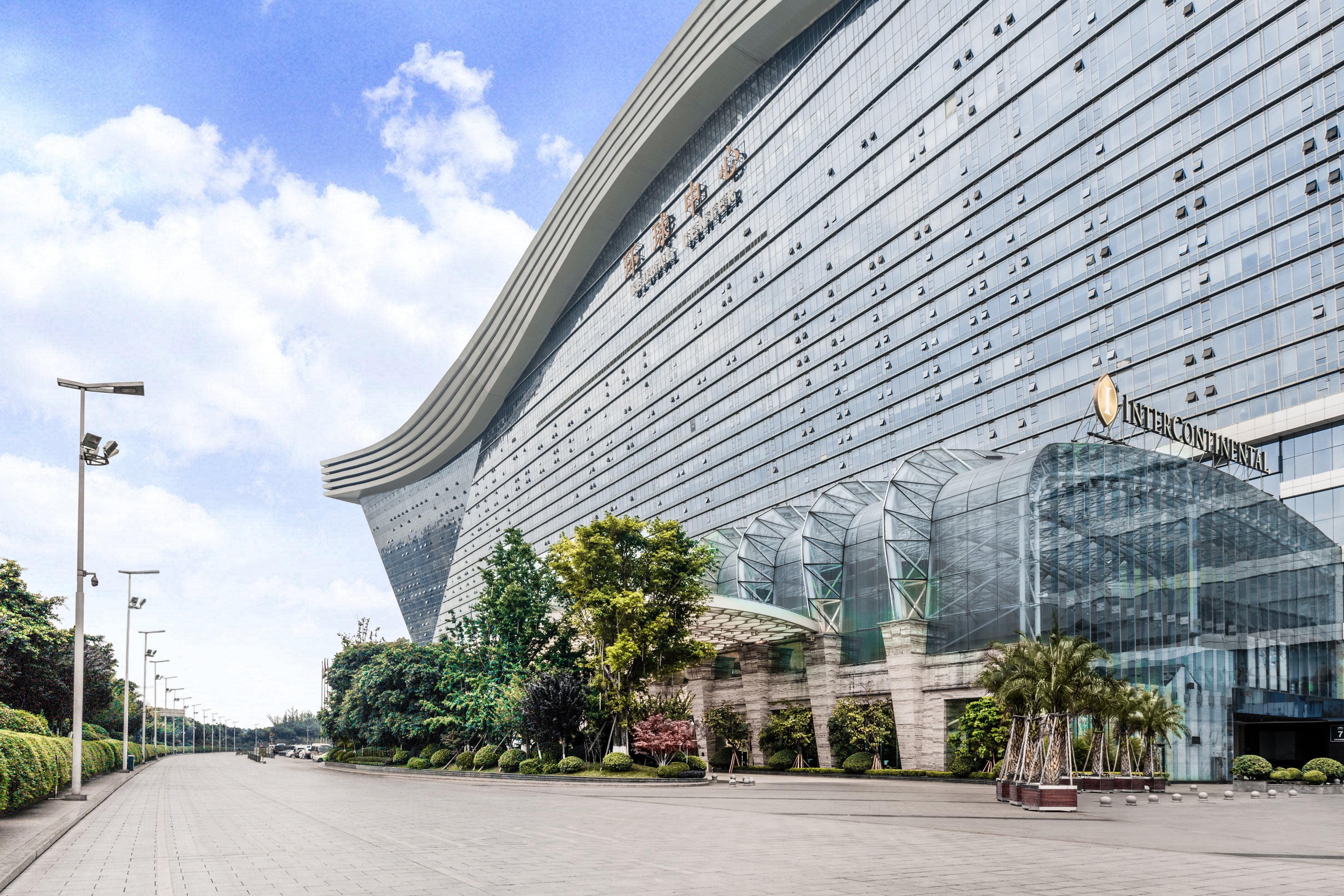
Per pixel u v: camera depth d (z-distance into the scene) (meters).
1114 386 54.72
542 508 171.25
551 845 20.64
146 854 20.20
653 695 77.81
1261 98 58.41
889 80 92.81
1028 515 51.88
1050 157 73.94
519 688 54.69
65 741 44.62
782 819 27.23
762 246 112.75
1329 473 54.81
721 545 79.62
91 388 39.66
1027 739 33.28
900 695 56.16
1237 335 58.97
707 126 126.31
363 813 31.12
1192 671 49.81
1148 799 37.38
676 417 129.62
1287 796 43.66
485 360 188.12
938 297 84.88
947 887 14.66
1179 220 63.19
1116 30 68.94
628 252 145.38
